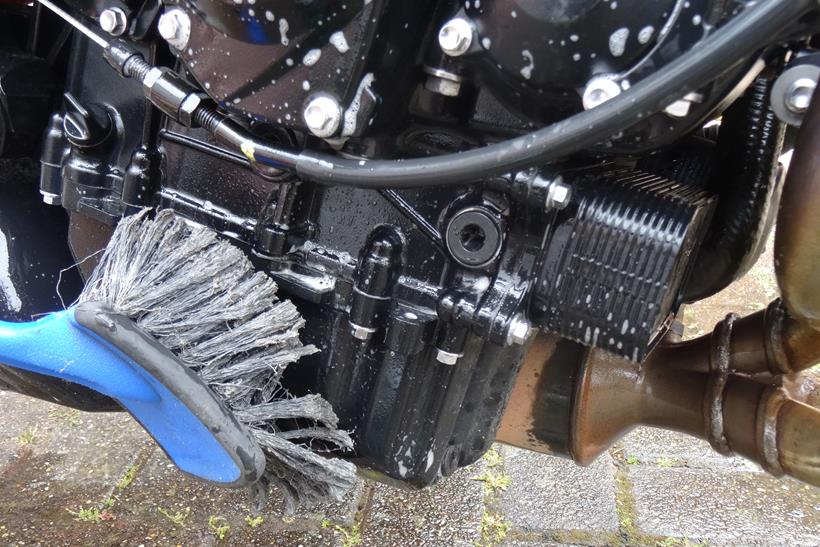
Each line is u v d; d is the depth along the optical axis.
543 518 1.87
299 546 1.74
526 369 1.31
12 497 1.83
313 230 1.13
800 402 1.20
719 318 2.76
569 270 0.92
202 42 0.94
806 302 0.83
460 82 0.88
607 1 0.72
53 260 1.45
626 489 1.99
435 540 1.79
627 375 1.30
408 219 1.05
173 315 1.06
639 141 0.82
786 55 0.82
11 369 1.25
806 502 1.96
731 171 1.11
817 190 0.74
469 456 1.30
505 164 0.78
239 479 1.04
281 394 1.21
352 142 0.97
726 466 2.08
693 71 0.67
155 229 1.12
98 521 1.77
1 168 1.44
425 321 1.03
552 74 0.79
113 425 2.09
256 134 1.03
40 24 1.41
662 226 0.87
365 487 1.93
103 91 1.31
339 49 0.85
